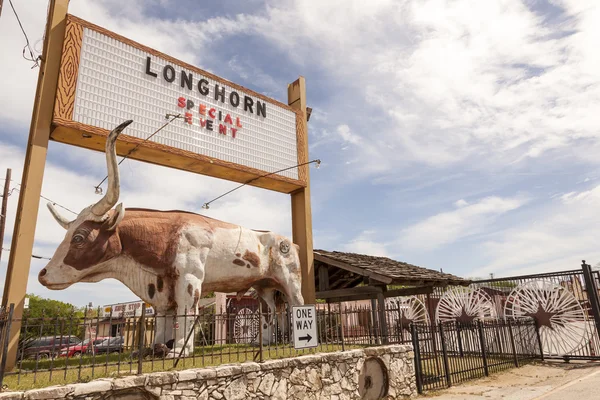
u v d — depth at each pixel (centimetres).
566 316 1316
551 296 1355
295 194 1220
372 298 1197
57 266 697
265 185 1159
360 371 773
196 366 599
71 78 770
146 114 870
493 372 1120
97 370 571
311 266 1138
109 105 815
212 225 883
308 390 673
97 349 725
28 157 724
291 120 1206
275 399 623
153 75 901
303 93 1284
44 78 748
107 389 474
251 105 1102
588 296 1288
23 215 670
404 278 1029
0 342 466
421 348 1046
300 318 727
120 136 816
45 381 491
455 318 1547
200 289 802
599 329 1244
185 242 805
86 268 718
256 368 611
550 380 1009
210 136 980
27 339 653
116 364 560
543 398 807
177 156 912
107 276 765
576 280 1357
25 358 692
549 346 1341
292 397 647
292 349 792
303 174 1193
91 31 817
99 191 820
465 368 1071
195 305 779
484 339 1173
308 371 683
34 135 717
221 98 1031
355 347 838
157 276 779
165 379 518
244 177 1084
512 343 1234
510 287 1452
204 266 834
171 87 929
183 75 958
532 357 1304
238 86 1081
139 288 777
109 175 686
